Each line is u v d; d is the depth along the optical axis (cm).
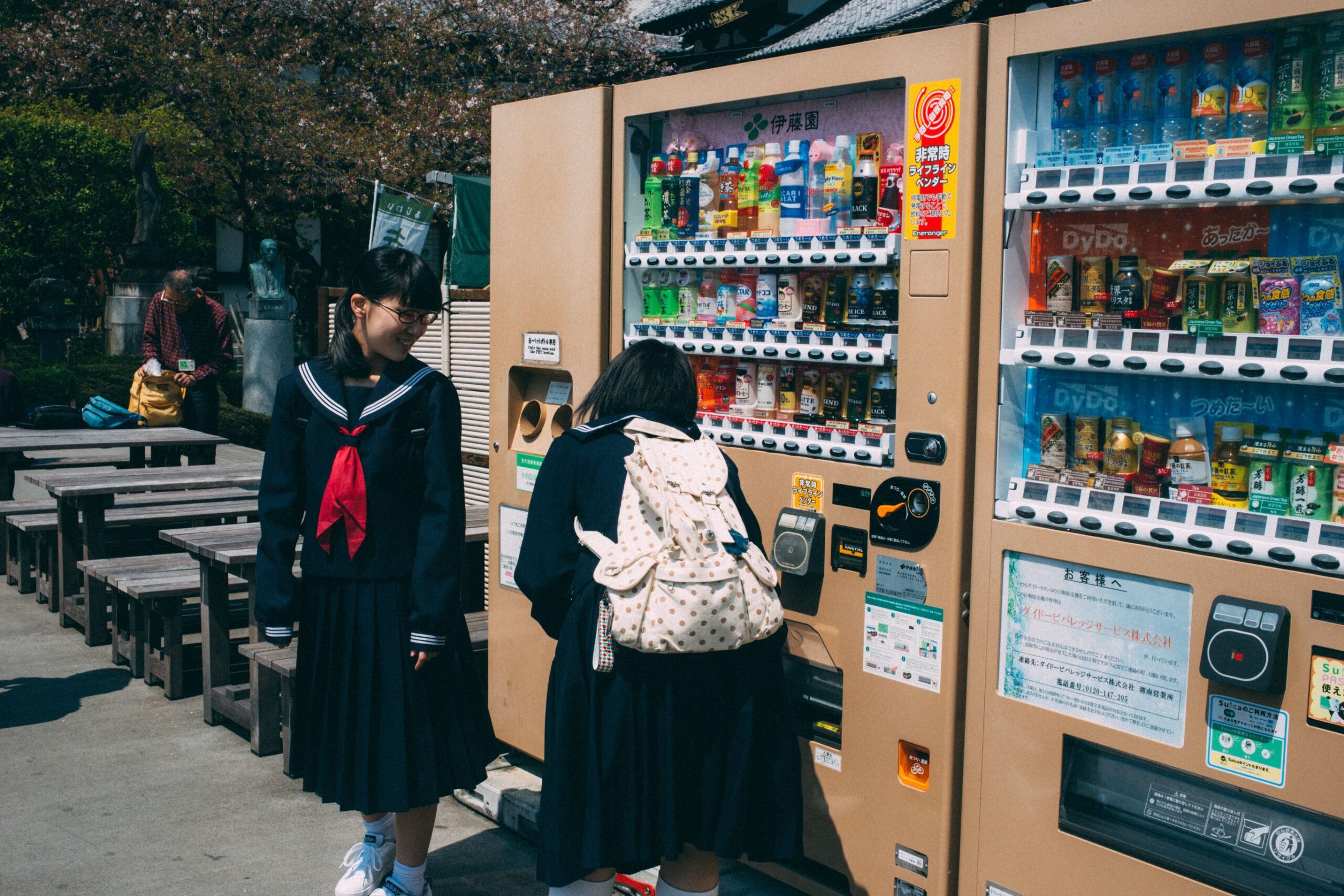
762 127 307
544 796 221
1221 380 225
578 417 247
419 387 258
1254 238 222
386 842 277
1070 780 229
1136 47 230
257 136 1477
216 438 669
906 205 246
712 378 319
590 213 322
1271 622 191
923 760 254
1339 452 201
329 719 260
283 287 1405
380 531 255
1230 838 204
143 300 1500
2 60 1675
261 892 291
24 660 489
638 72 1691
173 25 1552
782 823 220
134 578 449
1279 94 204
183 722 420
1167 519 210
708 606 205
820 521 268
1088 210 242
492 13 1541
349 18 1551
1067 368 230
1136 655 214
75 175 1503
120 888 291
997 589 236
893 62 247
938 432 243
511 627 358
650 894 280
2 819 332
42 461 726
